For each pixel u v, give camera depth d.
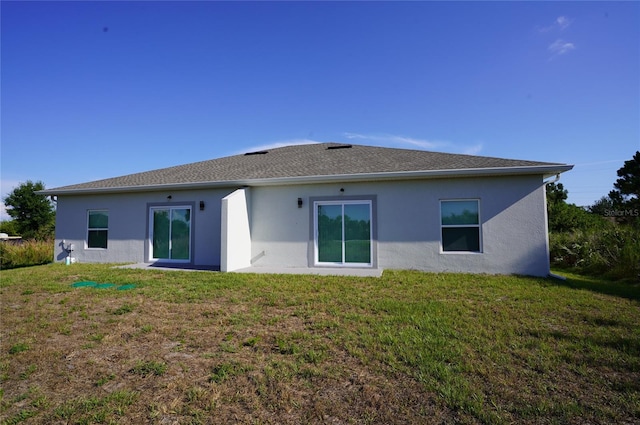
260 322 5.41
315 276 9.46
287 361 3.93
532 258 9.74
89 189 13.24
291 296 7.11
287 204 11.73
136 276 9.68
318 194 11.48
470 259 10.16
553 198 28.61
